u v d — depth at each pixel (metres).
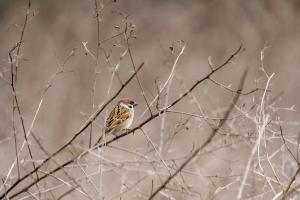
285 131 11.38
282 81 19.05
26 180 10.20
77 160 8.27
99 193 8.10
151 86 19.86
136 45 25.16
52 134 15.88
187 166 9.69
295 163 9.92
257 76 20.12
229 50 25.72
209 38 27.47
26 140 8.55
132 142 14.09
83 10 25.44
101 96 18.97
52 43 22.98
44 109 16.91
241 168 9.92
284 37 25.50
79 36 23.70
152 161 8.46
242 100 10.98
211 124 8.63
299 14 26.59
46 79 19.95
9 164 10.94
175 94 17.03
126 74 19.97
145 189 10.59
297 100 17.36
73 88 19.08
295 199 8.56
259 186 9.55
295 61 22.02
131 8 29.56
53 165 10.55
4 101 15.95
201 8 29.17
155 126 15.26
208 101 16.44
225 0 28.27
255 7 27.09
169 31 28.06
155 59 22.03
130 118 11.24
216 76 20.97
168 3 30.33
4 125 13.41
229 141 10.24
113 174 10.92
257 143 7.56
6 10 26.94
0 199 8.62
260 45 24.53
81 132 8.66
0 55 16.30
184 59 24.31
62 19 25.19
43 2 26.47
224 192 9.71
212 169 10.44
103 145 8.57
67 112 17.27
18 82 18.95
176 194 9.32
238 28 26.91
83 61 20.36
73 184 9.54
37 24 25.05
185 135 13.71
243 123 9.41
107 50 20.39
